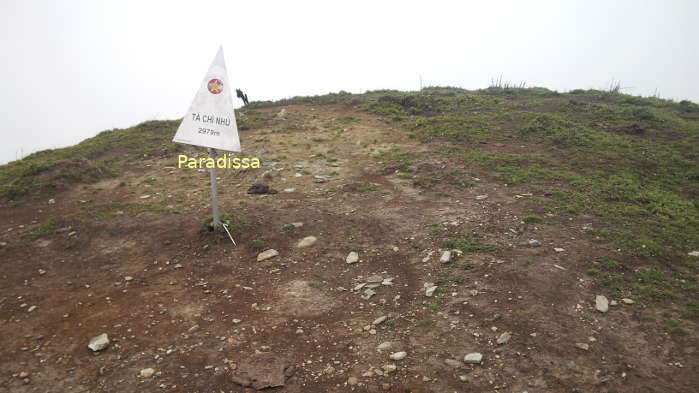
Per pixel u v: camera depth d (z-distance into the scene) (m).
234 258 7.13
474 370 4.32
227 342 4.96
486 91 24.45
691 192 9.38
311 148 14.20
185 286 6.30
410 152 12.84
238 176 11.73
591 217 7.75
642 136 13.60
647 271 5.86
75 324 5.38
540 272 5.90
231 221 8.13
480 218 7.93
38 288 6.29
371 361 4.59
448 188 9.73
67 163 11.70
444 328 5.03
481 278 5.95
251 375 4.39
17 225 8.50
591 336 4.66
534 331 4.78
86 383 4.33
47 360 4.70
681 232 7.12
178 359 4.66
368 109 19.75
